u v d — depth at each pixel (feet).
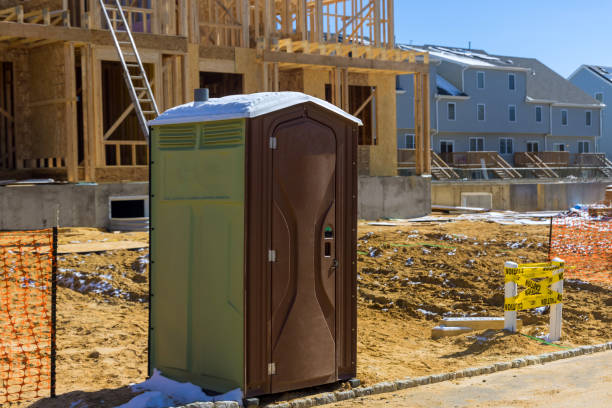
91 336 29.89
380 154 92.53
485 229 66.85
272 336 20.36
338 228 21.75
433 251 52.19
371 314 36.35
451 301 38.93
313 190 21.02
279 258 20.40
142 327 31.86
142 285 40.50
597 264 48.96
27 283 38.11
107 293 38.83
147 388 21.61
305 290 20.98
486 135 171.73
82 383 22.97
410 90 154.92
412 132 155.53
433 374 24.02
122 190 66.85
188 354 21.17
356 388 21.95
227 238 20.10
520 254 52.19
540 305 30.19
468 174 147.84
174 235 21.43
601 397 21.36
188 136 20.98
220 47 78.18
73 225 64.03
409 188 89.51
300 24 83.51
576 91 194.18
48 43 66.08
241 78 85.51
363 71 89.25
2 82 71.72
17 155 70.18
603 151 211.82
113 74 77.97
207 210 20.61
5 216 60.44
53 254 21.31
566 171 172.04
